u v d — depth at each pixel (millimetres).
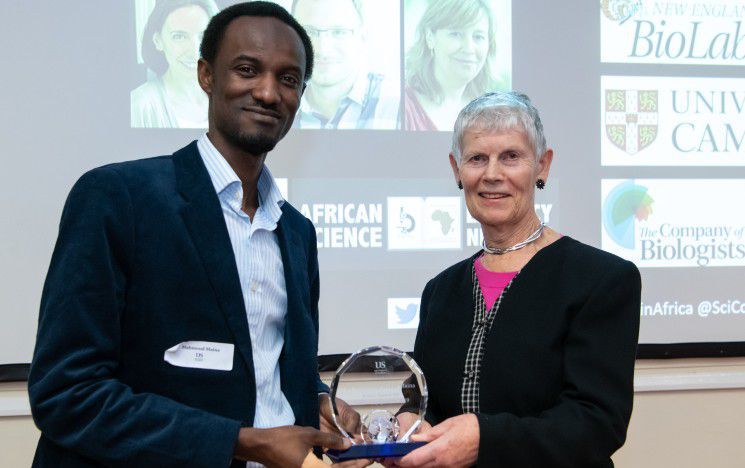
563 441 1260
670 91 2893
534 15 2822
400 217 2771
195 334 1161
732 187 2910
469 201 1492
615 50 2861
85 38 2596
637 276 1383
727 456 2857
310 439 1112
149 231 1158
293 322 1315
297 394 1293
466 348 1455
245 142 1233
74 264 1098
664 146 2881
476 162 1471
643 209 2859
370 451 1232
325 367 2707
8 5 2553
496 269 1508
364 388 2566
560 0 2834
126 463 1049
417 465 1230
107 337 1108
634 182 2861
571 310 1358
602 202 2840
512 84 2811
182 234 1174
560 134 2824
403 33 2771
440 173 2791
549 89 2822
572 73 2834
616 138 2852
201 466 1052
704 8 2920
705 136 2906
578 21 2840
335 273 2734
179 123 2645
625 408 1311
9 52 2549
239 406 1175
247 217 1282
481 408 1383
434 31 2783
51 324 1085
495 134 1439
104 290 1102
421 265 2777
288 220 1457
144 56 2627
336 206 2738
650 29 2885
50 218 2566
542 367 1353
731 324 2881
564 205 2820
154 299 1144
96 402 1062
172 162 1264
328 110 2736
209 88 1305
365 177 2754
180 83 2646
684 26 2906
